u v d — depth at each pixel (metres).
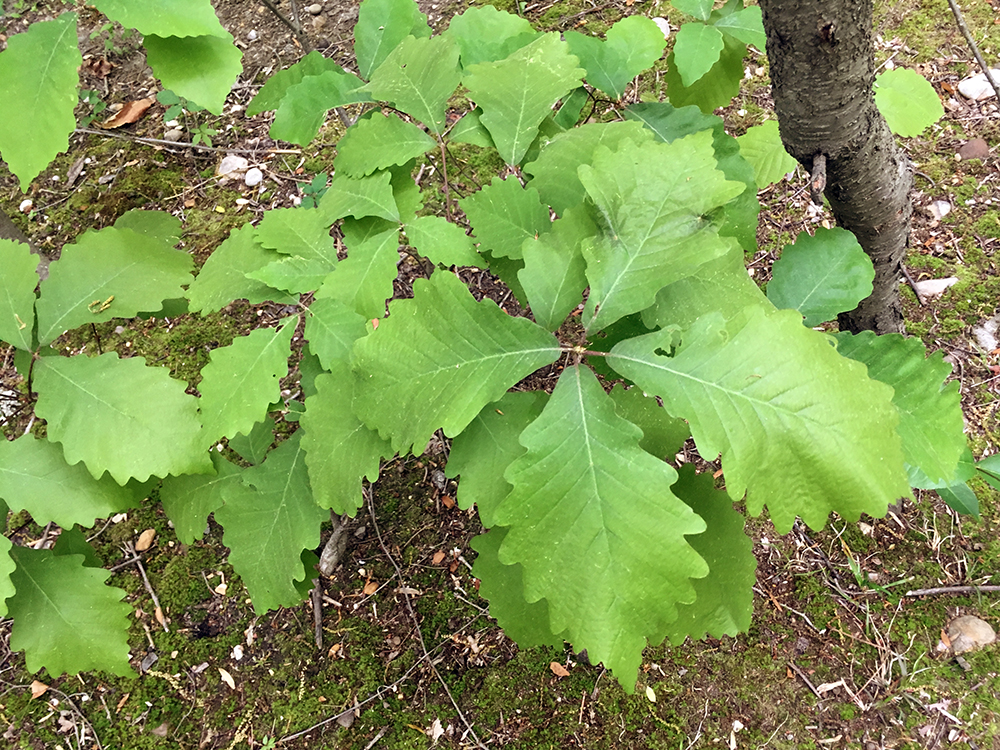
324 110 0.51
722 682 0.69
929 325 0.84
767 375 0.33
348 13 1.25
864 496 0.32
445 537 0.79
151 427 0.40
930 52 1.04
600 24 1.13
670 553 0.33
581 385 0.36
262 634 0.76
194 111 1.16
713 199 0.37
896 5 1.11
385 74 0.47
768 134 0.64
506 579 0.44
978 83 0.99
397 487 0.82
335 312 0.44
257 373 0.43
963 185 0.93
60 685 0.74
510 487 0.39
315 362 0.52
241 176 1.09
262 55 1.23
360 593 0.77
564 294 0.39
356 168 0.46
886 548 0.74
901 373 0.43
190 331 0.96
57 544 0.53
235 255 0.47
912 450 0.41
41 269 0.94
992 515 0.74
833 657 0.69
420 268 0.94
